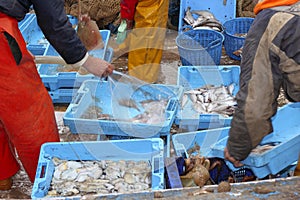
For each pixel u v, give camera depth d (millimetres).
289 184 1828
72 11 5391
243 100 1986
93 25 3305
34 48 4652
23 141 2867
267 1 1948
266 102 1969
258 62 1922
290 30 1836
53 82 3988
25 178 3391
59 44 2619
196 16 5438
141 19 3768
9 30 2518
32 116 2811
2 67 2604
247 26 5219
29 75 2754
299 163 2660
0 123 2979
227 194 1790
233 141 2152
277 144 2805
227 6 5484
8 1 2480
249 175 2734
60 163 2717
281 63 1896
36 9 2500
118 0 5316
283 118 3107
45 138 2910
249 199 1750
